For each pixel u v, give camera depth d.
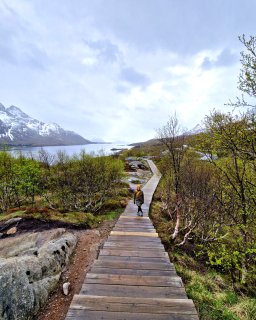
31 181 14.73
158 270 6.16
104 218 12.74
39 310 5.27
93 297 4.52
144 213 12.99
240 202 8.45
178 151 10.19
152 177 27.23
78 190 15.04
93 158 17.08
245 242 7.87
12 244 7.80
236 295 6.84
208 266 9.45
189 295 6.08
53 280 6.23
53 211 11.97
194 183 11.00
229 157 8.65
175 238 10.38
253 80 6.59
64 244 7.84
